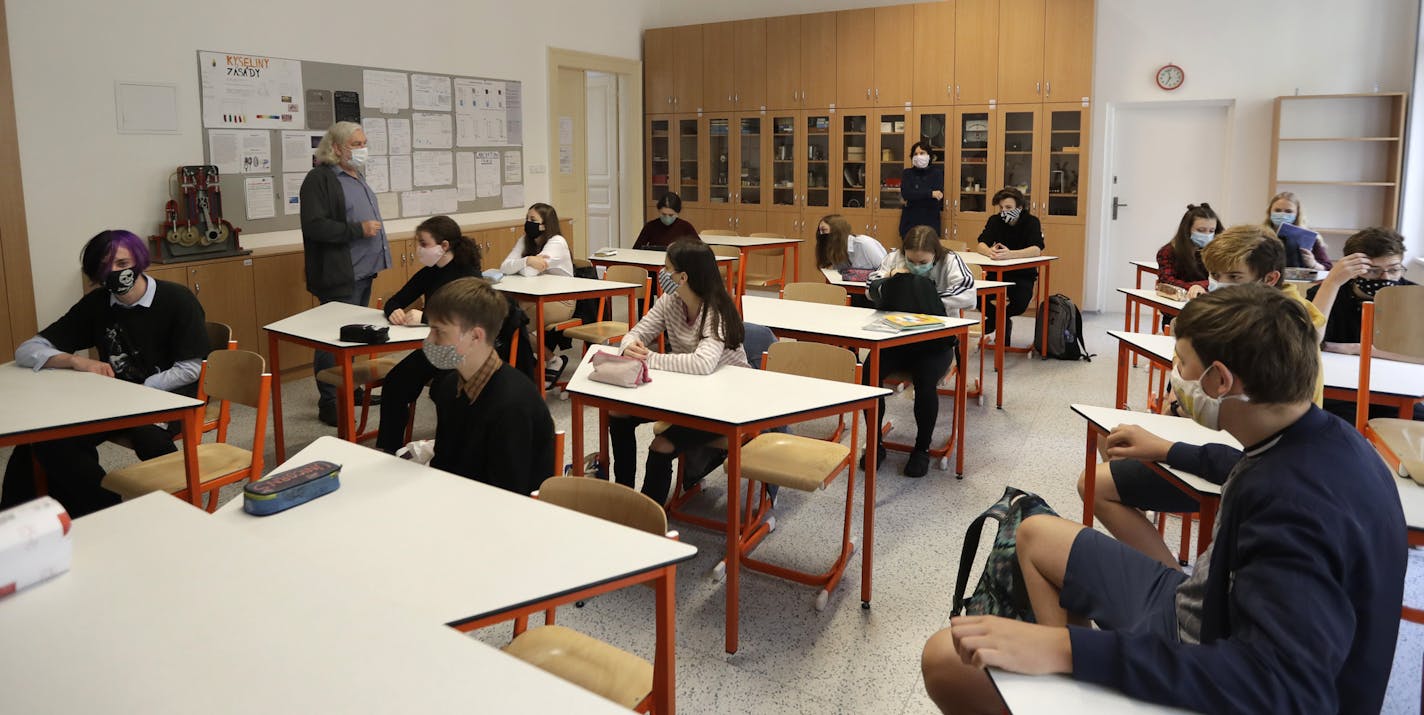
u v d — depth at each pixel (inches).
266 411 114.3
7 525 56.7
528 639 74.3
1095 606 66.1
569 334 209.0
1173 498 92.6
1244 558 49.7
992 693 65.0
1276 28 289.4
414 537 69.4
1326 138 282.4
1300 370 50.4
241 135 228.2
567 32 337.7
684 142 384.2
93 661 48.9
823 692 96.0
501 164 311.4
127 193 205.8
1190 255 199.8
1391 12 276.1
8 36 182.7
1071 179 316.5
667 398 110.3
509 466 91.6
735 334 128.6
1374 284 130.3
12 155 185.0
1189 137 311.4
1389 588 49.2
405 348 150.3
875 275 206.5
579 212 364.2
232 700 45.5
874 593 117.9
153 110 209.2
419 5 274.7
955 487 155.9
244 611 54.7
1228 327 51.5
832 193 358.3
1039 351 257.1
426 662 49.6
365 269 213.5
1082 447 177.2
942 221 338.3
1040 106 316.2
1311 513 48.0
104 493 117.6
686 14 381.1
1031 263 251.6
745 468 113.8
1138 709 48.1
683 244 128.6
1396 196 275.4
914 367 162.4
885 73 341.1
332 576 59.7
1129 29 307.4
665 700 67.6
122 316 132.8
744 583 120.6
